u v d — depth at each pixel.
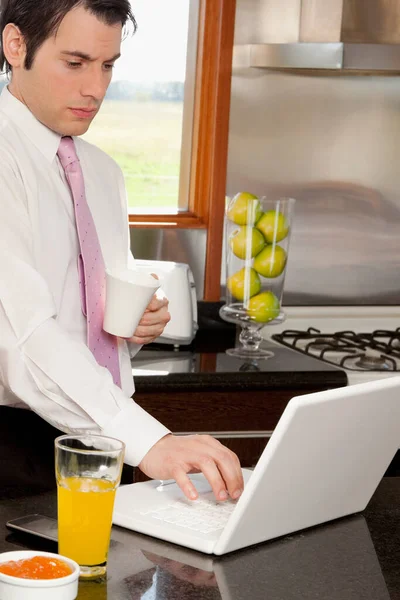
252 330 2.75
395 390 1.33
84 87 1.73
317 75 3.14
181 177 3.14
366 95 3.21
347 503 1.40
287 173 3.17
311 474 1.27
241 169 3.11
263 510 1.23
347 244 3.27
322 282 3.26
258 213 2.67
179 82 3.09
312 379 2.53
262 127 3.11
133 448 1.42
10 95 1.86
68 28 1.66
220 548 1.21
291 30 3.09
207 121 3.06
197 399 2.45
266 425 2.52
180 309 2.74
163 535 1.26
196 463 1.34
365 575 1.20
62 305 1.89
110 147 3.08
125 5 1.68
